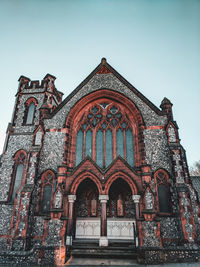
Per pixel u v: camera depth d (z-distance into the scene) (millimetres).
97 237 17156
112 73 22656
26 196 16531
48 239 14336
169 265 12172
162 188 17031
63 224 14773
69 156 19172
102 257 14055
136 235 14938
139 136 19109
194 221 15898
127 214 17969
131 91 21297
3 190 18984
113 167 16531
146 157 18016
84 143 20125
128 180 16078
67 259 13953
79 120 21125
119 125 20500
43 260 13258
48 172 18344
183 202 15211
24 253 13586
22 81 24859
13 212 17109
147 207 14891
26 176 17578
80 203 18891
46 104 21812
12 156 20391
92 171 16484
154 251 13008
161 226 15719
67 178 17016
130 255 13805
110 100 21734
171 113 19641
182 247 13539
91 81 22391
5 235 17078
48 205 17297
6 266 13281
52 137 19719
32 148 18797
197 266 11781
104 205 15453
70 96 21625
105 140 20203
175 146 17422
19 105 23500
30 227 16016
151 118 19609
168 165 17516
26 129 21891
